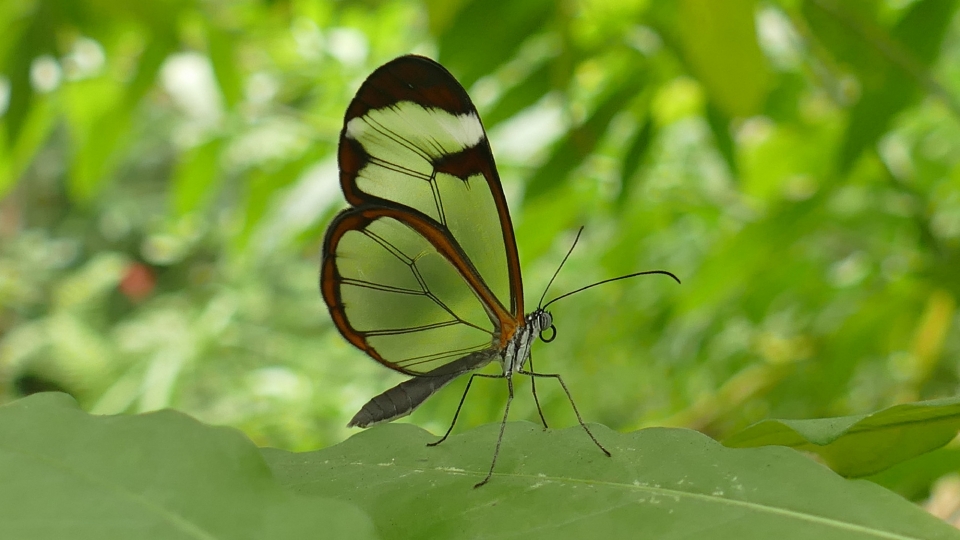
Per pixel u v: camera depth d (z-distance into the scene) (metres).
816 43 0.35
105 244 1.13
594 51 0.36
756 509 0.29
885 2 0.36
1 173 0.40
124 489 0.24
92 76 0.39
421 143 0.31
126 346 0.75
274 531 0.23
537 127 0.39
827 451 0.30
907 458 0.30
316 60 0.42
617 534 0.28
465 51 0.35
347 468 0.30
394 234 0.32
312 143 0.40
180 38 0.38
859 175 0.37
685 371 0.43
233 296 0.71
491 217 0.32
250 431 0.56
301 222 0.40
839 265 0.39
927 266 0.37
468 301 0.32
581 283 0.46
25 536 0.22
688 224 0.43
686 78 0.36
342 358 0.64
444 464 0.29
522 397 0.47
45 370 0.73
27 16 0.38
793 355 0.39
